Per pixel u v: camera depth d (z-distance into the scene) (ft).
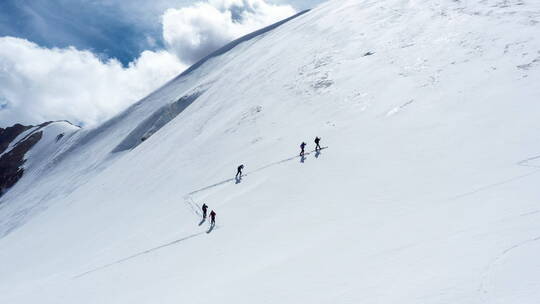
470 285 35.58
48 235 154.61
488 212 52.75
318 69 158.40
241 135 143.33
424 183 74.18
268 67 197.98
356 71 142.00
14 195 358.23
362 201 75.25
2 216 280.92
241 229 82.74
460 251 43.04
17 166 451.94
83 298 76.79
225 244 77.92
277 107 148.15
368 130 106.01
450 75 114.52
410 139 93.71
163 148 187.21
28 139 488.85
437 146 86.94
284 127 130.72
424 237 51.03
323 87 142.82
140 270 81.46
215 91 226.38
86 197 188.55
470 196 61.93
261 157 117.39
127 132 316.19
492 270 36.88
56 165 358.43
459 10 150.20
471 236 46.11
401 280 41.34
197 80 329.93
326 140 109.50
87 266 96.53
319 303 42.65
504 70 106.52
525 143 76.59
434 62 124.77
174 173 146.72
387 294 39.47
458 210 57.21
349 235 61.00
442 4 160.86
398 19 167.53
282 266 56.24
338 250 55.98
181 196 119.65
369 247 53.57
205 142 156.66
